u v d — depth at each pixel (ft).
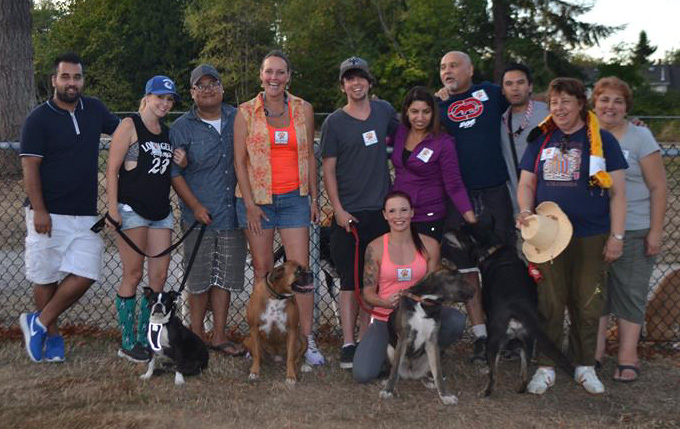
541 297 15.49
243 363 17.16
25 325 16.56
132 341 17.07
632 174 15.61
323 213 21.04
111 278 24.03
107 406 14.14
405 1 138.31
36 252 16.44
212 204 17.03
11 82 46.42
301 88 146.72
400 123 17.28
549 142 15.42
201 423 13.47
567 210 15.10
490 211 17.06
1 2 45.80
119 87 156.04
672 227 31.53
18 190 22.98
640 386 15.78
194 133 16.81
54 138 16.14
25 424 13.08
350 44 139.23
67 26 164.35
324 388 15.65
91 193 16.75
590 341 15.43
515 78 16.47
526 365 15.17
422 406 14.61
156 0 156.97
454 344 18.80
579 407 14.60
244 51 140.87
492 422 13.74
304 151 16.75
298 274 15.57
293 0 138.92
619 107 15.53
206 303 17.88
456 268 14.85
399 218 15.66
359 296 16.66
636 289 15.84
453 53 17.31
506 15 128.36
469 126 17.10
